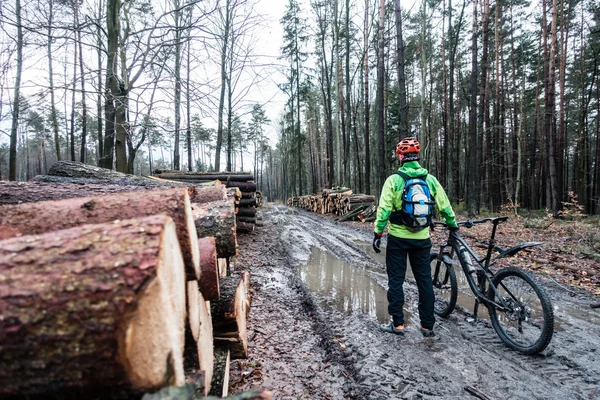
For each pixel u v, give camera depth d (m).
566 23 18.70
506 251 3.29
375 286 5.21
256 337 3.41
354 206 15.21
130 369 1.00
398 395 2.39
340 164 25.42
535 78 25.62
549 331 2.77
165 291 1.09
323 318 3.92
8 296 1.02
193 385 1.10
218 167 15.45
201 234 2.65
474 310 3.69
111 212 1.63
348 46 22.19
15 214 1.70
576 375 2.60
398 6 10.98
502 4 21.41
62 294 1.01
